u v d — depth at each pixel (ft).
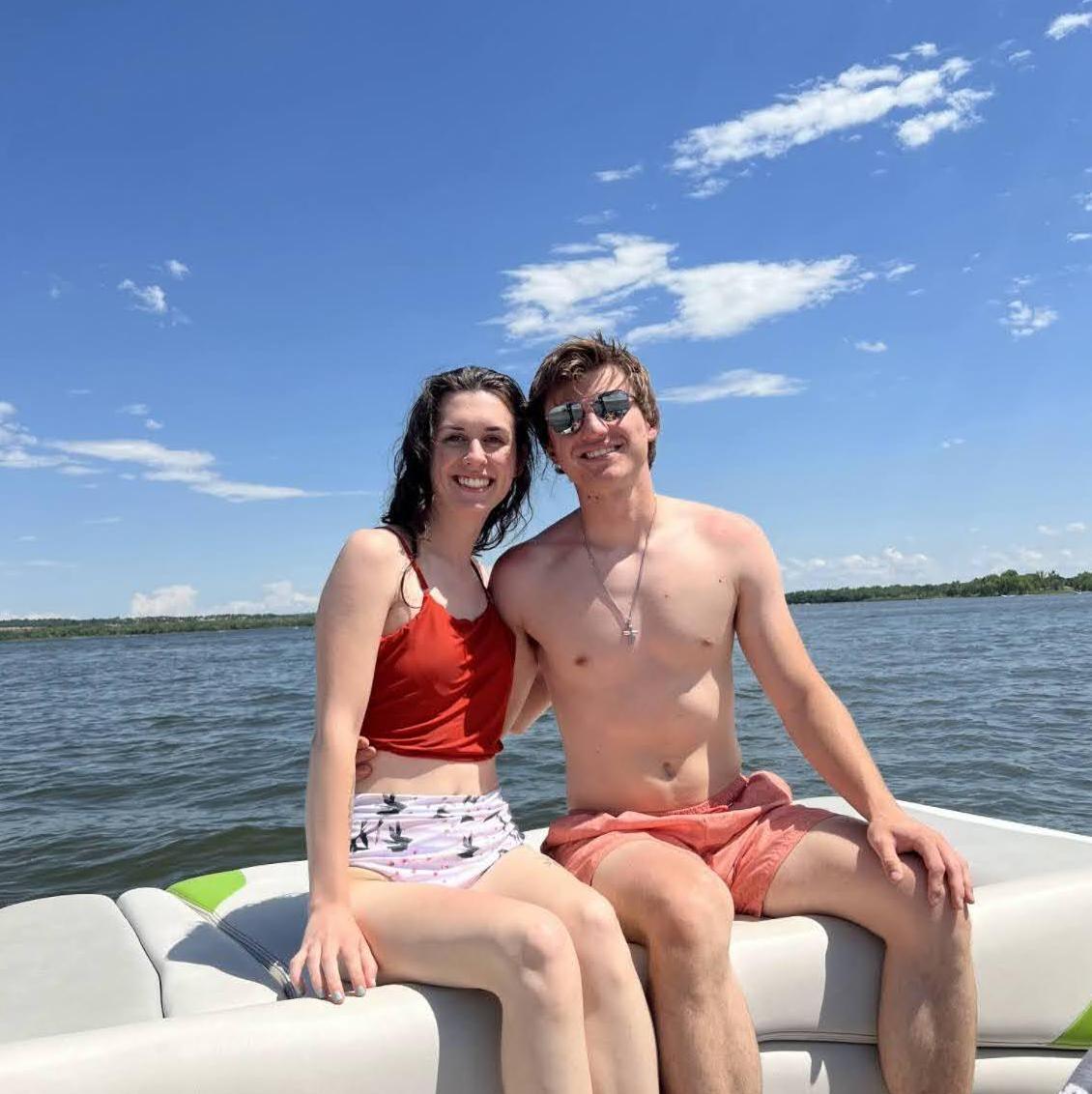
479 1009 6.01
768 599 8.17
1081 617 156.46
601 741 8.14
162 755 34.14
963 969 6.71
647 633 8.01
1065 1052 7.34
